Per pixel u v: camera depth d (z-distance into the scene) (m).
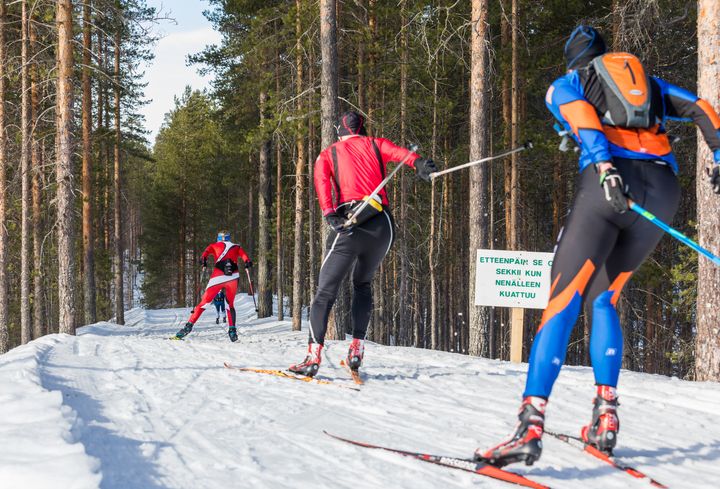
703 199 6.23
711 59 6.17
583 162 2.63
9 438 2.65
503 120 18.31
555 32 17.38
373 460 2.79
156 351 7.11
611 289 2.80
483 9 11.34
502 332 20.80
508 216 18.02
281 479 2.52
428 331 30.59
